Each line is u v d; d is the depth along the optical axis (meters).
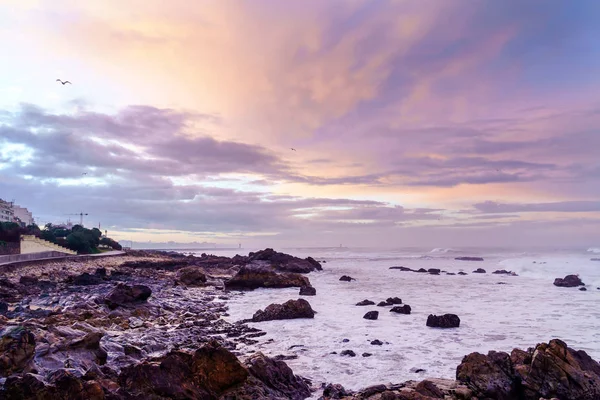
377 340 26.14
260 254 96.19
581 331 28.95
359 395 16.03
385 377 19.50
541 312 36.91
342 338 27.45
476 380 16.95
